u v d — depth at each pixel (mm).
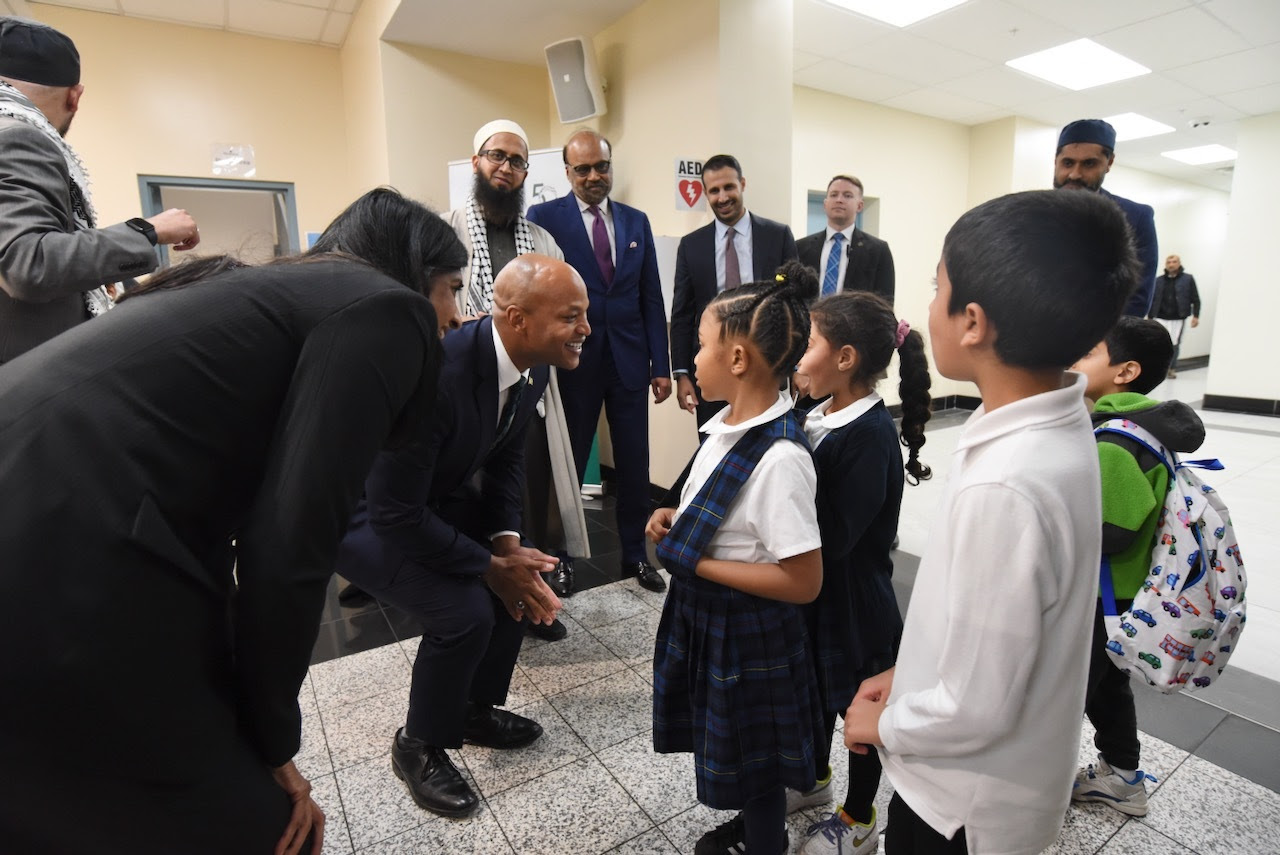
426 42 3850
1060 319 565
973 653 602
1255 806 1418
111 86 4203
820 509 1145
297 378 635
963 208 6531
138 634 571
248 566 628
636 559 2686
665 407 3500
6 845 571
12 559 523
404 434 812
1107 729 1390
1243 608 1089
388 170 3904
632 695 1858
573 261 2607
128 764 584
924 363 1349
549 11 3463
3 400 557
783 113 3205
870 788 1229
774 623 1048
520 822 1410
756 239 2766
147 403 575
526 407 1547
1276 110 5953
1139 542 1151
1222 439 5148
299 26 4426
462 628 1368
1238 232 6277
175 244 1437
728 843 1248
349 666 2043
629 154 3605
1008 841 648
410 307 705
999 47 4594
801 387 1277
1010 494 577
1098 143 2033
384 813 1441
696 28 3053
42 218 1206
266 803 699
